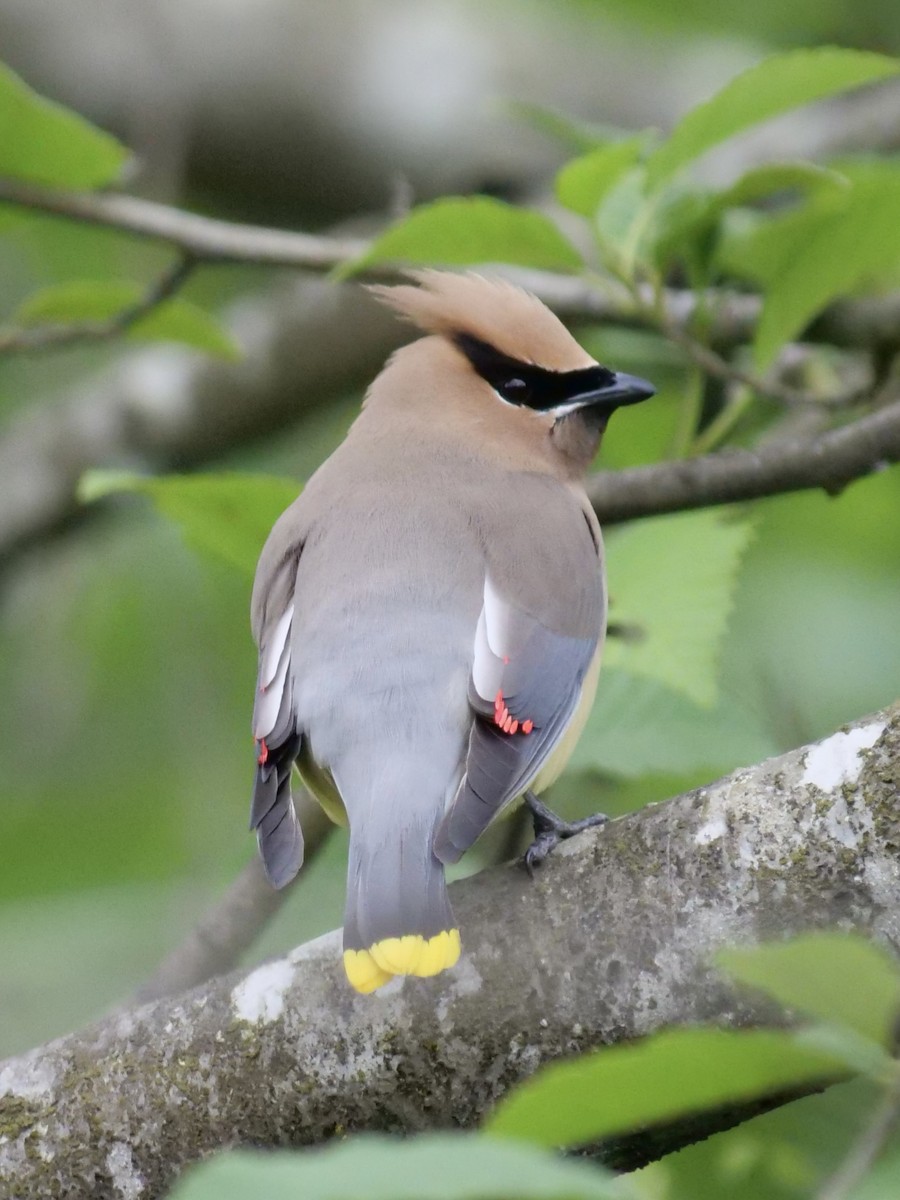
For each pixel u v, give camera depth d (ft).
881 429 33.55
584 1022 23.48
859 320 38.22
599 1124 16.93
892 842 22.30
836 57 30.58
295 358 53.62
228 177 55.26
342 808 30.63
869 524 46.57
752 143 51.80
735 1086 16.62
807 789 22.93
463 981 23.99
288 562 30.89
